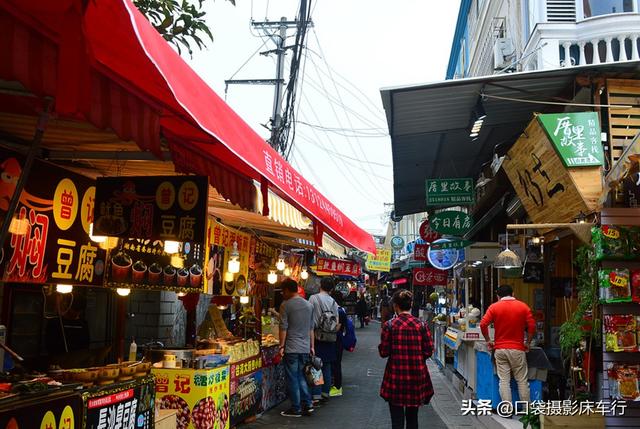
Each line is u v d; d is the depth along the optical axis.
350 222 7.45
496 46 13.32
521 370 7.21
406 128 8.63
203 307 12.39
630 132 6.54
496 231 13.30
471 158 11.12
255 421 8.08
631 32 9.71
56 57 2.37
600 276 5.61
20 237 4.02
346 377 12.69
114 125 2.79
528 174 7.08
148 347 7.24
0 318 6.64
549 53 9.94
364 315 32.09
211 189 5.77
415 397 6.37
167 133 3.79
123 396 4.50
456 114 8.07
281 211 5.73
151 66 2.37
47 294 7.11
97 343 8.90
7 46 2.28
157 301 10.06
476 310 10.29
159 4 4.99
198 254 6.30
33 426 3.50
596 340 6.07
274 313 11.55
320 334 9.56
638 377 5.51
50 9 2.14
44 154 4.27
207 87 2.73
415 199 15.13
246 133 3.19
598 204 5.72
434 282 17.97
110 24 2.12
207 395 6.12
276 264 10.53
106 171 5.02
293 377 8.48
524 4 12.09
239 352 7.54
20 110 3.28
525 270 9.61
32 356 7.11
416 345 6.50
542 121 6.06
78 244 4.66
